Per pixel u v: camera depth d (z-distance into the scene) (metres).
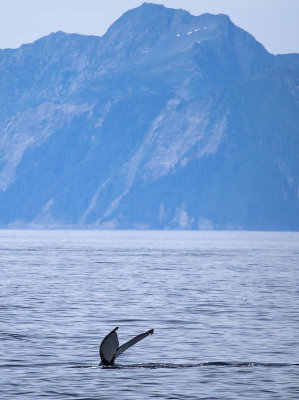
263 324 148.00
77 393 87.94
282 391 89.31
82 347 119.06
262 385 92.25
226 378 96.00
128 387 90.94
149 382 93.62
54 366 103.44
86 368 102.00
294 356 111.88
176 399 85.44
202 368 102.38
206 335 132.88
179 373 98.94
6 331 135.62
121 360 108.81
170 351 116.38
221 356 111.88
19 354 112.44
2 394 87.31
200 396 86.81
